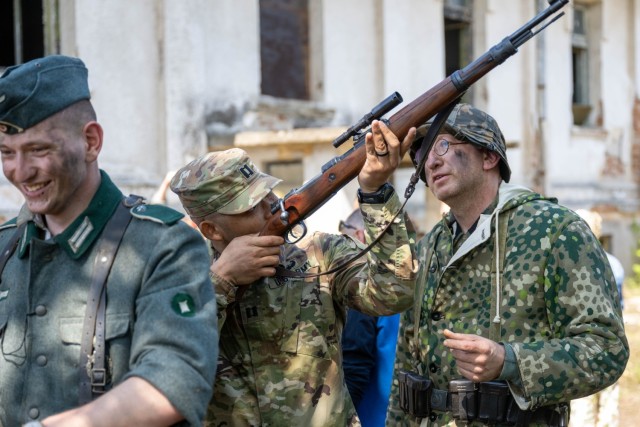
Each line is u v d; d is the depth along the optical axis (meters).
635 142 13.84
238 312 2.54
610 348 2.51
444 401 2.73
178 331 1.79
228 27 8.42
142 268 1.88
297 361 2.55
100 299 1.88
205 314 1.85
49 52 7.64
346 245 2.67
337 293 2.64
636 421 5.89
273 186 2.56
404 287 2.47
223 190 2.53
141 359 1.77
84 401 1.85
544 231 2.62
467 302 2.73
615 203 13.41
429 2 10.58
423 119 2.44
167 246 1.88
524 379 2.46
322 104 9.40
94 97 7.55
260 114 8.72
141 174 7.86
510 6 11.77
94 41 7.55
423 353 2.83
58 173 1.85
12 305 1.96
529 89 12.00
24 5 7.76
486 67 2.44
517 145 8.83
